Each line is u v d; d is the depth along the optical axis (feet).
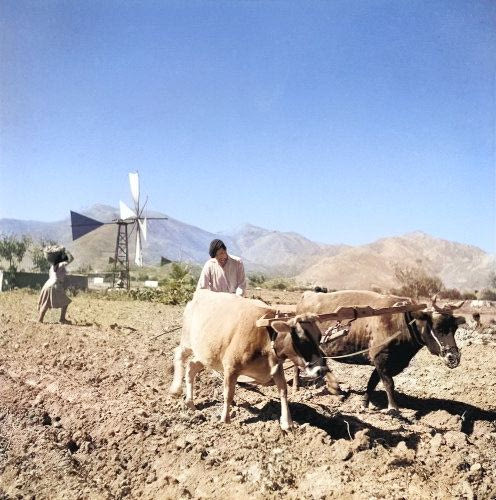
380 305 29.35
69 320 62.44
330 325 29.81
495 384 34.88
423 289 109.91
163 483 23.67
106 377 38.01
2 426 31.60
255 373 26.50
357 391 33.58
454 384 35.17
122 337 50.96
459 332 53.06
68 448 28.53
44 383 37.42
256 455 23.94
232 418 28.86
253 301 27.68
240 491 21.88
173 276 98.63
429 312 27.96
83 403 33.30
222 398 32.37
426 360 41.70
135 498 23.50
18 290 111.96
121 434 28.32
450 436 25.02
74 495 24.07
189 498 22.24
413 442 24.59
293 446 24.50
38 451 28.17
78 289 114.42
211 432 26.53
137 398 33.14
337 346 30.12
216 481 22.89
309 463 23.15
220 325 27.30
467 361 41.37
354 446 23.53
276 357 25.50
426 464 22.82
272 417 28.37
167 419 28.89
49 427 30.94
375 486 21.18
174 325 59.16
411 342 28.60
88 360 42.39
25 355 44.88
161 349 45.52
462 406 30.66
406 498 20.49
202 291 30.45
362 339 29.66
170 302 87.04
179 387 31.17
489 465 22.84
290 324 24.32
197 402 31.73
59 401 34.04
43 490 24.93
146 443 26.96
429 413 29.09
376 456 23.15
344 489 21.22
